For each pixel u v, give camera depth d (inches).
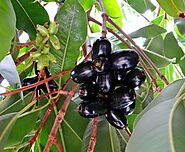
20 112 10.9
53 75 11.3
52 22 11.0
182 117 7.9
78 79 10.0
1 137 10.2
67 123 12.4
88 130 12.0
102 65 9.6
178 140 7.1
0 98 13.5
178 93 8.8
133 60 9.7
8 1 8.9
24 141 12.9
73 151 12.2
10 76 10.7
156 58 14.6
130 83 10.1
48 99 12.2
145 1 17.5
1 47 8.5
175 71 17.6
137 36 14.4
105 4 16.6
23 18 12.7
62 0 13.3
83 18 11.5
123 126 10.6
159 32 14.5
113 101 10.1
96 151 11.8
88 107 10.2
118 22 17.9
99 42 9.8
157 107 8.1
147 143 7.2
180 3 12.5
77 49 11.6
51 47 11.4
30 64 12.9
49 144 9.8
